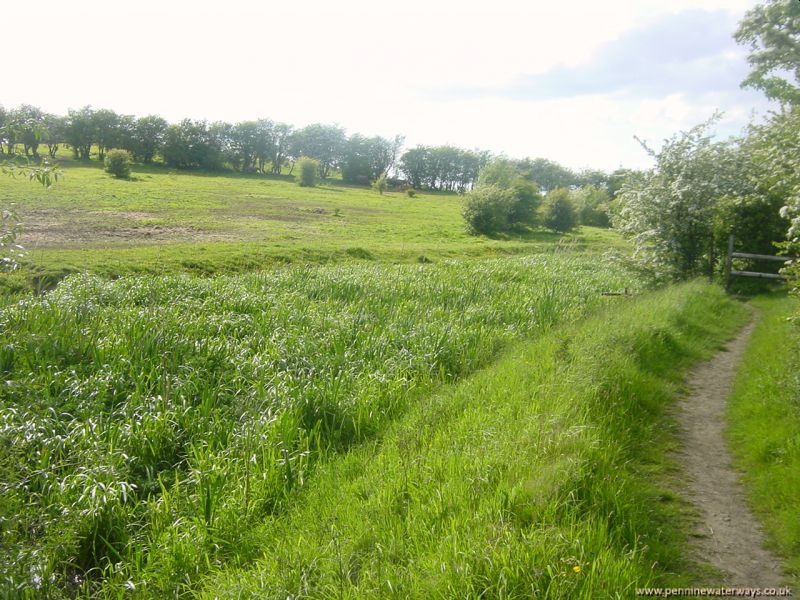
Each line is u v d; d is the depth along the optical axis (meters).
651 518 5.08
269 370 9.77
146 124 85.12
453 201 74.62
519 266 21.47
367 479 6.20
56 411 8.13
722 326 12.43
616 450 6.01
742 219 18.05
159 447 7.62
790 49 29.64
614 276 20.30
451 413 7.61
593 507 4.92
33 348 9.38
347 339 11.29
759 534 4.91
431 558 4.39
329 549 4.93
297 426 8.01
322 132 101.88
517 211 45.72
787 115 16.95
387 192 85.94
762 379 8.27
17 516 5.95
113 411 8.30
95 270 18.06
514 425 6.45
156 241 25.56
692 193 18.27
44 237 24.75
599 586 3.95
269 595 4.58
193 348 10.20
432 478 5.67
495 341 11.96
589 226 57.19
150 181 60.75
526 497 4.94
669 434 6.99
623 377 7.91
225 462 7.21
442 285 16.25
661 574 4.30
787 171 13.66
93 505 6.33
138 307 12.77
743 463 6.21
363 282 16.23
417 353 10.84
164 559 5.70
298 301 13.95
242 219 37.53
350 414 8.49
